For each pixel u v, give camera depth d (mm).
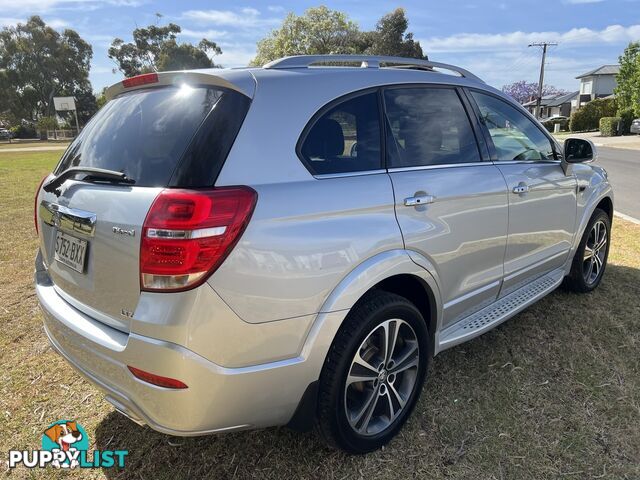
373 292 2236
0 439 2494
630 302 3871
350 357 2082
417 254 2324
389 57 2596
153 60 68312
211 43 67438
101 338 1909
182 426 1791
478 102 2965
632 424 2465
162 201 1713
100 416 2682
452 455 2295
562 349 3182
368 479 2174
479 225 2693
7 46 67375
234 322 1764
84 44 72875
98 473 2273
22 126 64562
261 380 1867
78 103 72688
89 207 1966
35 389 2924
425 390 2787
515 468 2203
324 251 1947
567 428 2445
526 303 3205
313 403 2053
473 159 2789
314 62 2307
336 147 2154
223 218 1714
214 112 1893
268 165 1899
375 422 2354
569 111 78938
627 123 36188
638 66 35938
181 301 1690
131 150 2018
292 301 1880
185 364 1707
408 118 2494
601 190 3984
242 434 2490
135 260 1750
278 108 1994
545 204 3260
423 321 2432
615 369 2945
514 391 2754
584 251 3887
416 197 2307
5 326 3746
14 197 10023
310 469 2242
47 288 2428
